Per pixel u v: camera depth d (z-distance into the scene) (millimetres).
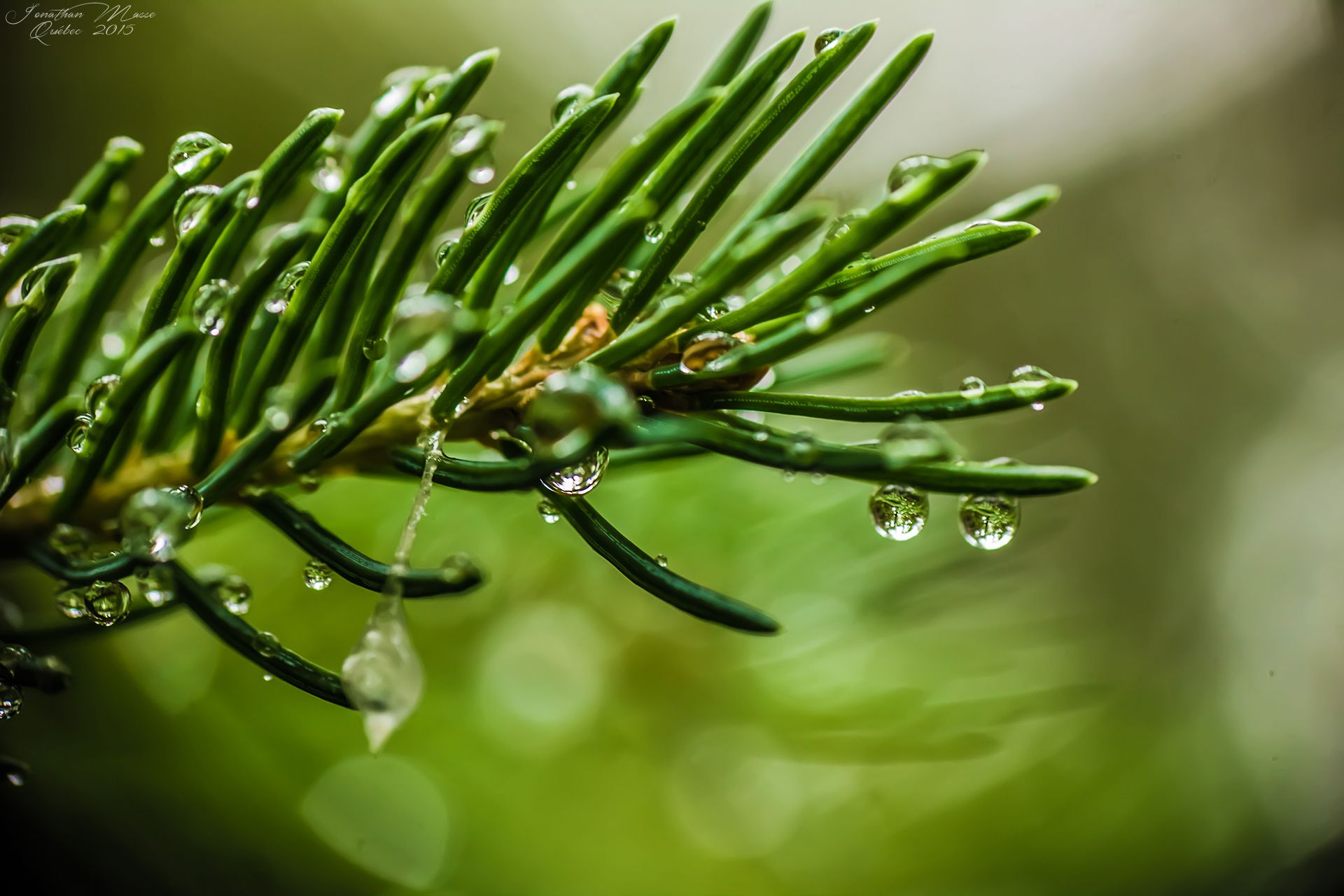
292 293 162
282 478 162
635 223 153
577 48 367
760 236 152
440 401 156
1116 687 218
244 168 318
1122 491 409
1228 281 423
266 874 186
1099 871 215
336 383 159
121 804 184
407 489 194
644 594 207
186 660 188
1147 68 386
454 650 203
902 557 189
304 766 189
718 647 200
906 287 152
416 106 162
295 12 335
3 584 188
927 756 187
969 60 378
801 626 190
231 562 190
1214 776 250
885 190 161
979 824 212
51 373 161
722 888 203
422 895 189
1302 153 400
